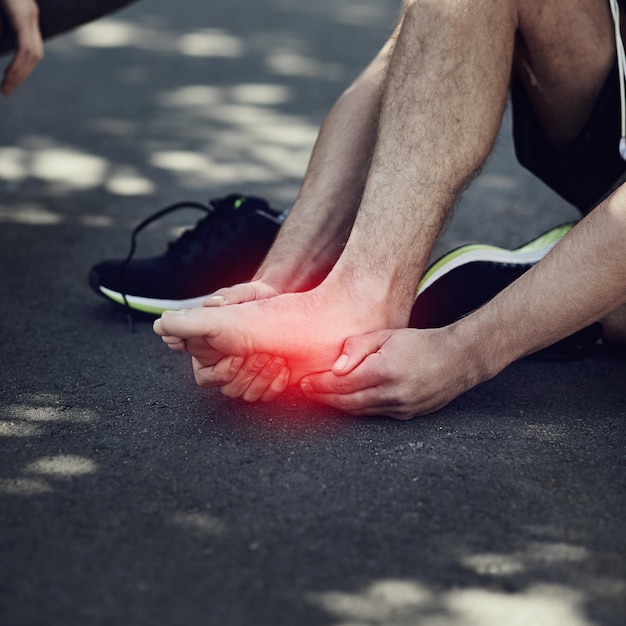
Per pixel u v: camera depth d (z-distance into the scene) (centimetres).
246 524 116
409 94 138
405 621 100
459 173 140
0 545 111
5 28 193
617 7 152
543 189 269
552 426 142
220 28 515
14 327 178
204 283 180
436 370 135
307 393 140
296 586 105
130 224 238
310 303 136
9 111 349
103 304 192
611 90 154
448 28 137
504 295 136
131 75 410
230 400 149
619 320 161
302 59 441
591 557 111
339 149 156
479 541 114
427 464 130
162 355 168
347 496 122
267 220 179
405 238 139
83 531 114
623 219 127
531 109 164
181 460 131
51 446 134
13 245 221
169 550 111
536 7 146
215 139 318
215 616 100
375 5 588
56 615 100
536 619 101
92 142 311
